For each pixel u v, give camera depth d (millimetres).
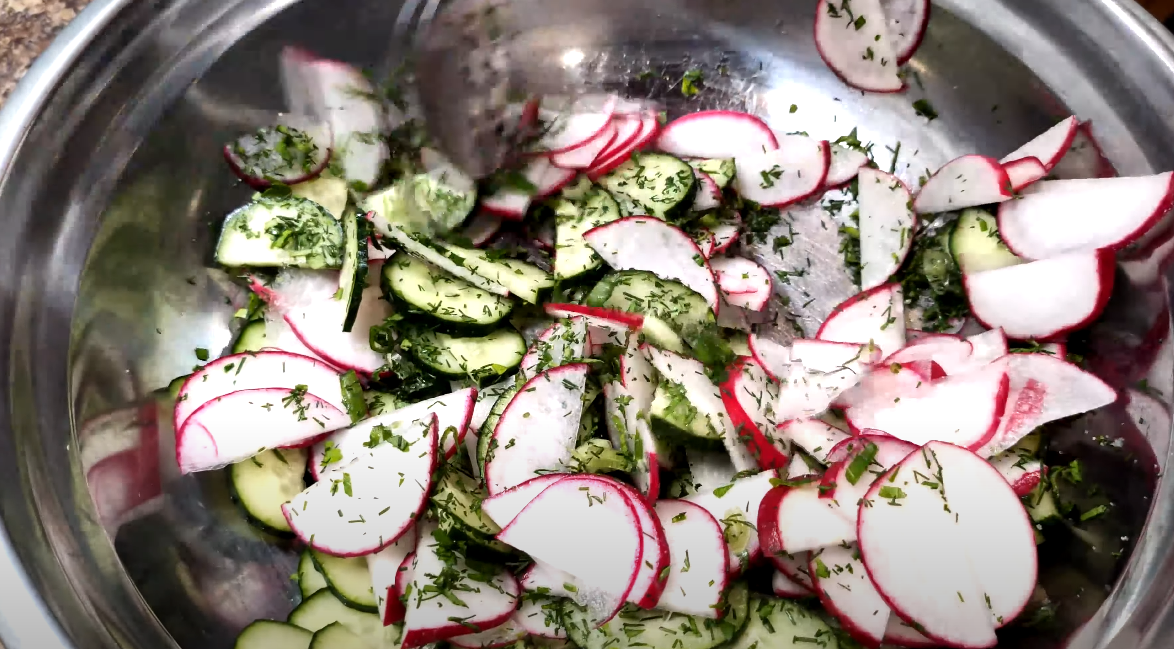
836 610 163
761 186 222
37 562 148
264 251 202
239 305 205
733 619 166
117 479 172
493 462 178
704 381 184
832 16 217
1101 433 174
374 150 212
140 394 185
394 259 201
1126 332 178
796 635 165
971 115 213
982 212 204
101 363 179
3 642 138
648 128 226
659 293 193
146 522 173
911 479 165
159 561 172
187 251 200
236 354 193
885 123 225
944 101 216
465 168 210
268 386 191
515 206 212
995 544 161
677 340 188
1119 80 179
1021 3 189
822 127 230
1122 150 182
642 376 186
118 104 180
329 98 208
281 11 193
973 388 179
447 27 207
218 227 205
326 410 187
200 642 168
